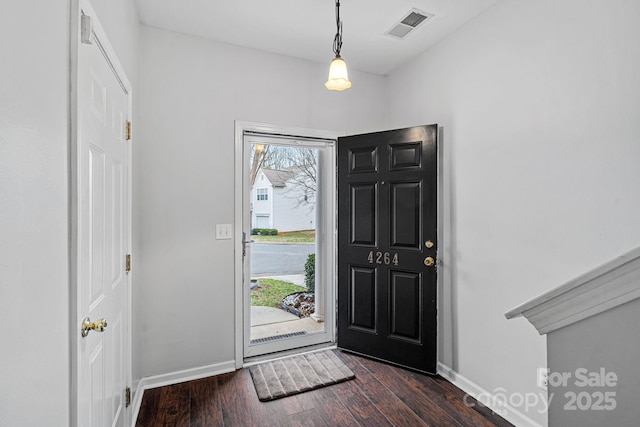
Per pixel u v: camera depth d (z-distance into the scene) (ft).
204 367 7.95
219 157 8.14
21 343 2.10
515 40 6.25
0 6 1.85
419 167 8.21
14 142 2.02
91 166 3.80
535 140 5.89
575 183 5.26
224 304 8.18
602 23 4.89
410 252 8.32
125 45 5.68
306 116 9.14
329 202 9.79
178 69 7.73
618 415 2.10
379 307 8.77
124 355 5.67
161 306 7.55
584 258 5.13
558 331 2.41
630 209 4.57
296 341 9.38
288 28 7.61
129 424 5.88
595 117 4.98
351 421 6.22
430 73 8.45
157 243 7.52
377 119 10.09
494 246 6.70
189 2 6.66
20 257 2.09
